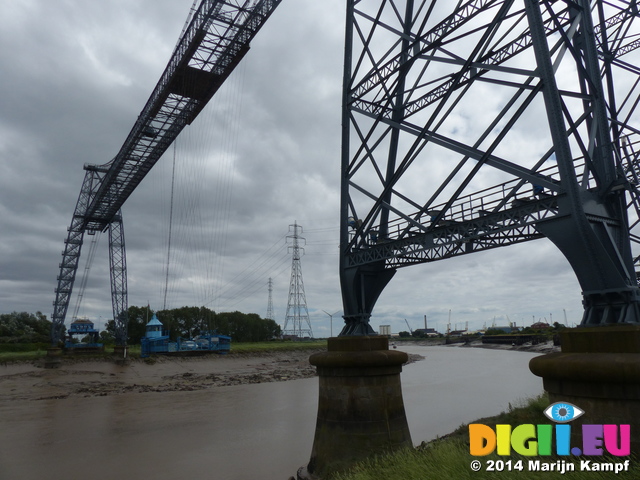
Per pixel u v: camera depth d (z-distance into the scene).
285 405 42.53
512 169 14.65
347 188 21.81
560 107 13.21
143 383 61.81
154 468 23.64
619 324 11.16
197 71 44.94
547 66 13.43
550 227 13.02
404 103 20.52
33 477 22.91
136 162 64.50
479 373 69.38
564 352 10.83
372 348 17.58
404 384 58.00
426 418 34.47
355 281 20.66
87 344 87.38
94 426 34.41
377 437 16.39
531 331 174.12
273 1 38.44
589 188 13.91
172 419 36.50
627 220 13.84
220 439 29.48
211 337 95.62
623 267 12.07
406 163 18.66
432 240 17.27
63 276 85.31
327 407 17.36
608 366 9.41
